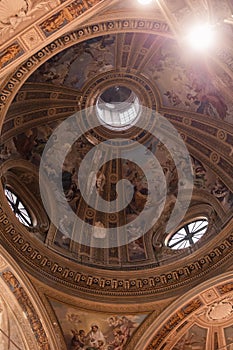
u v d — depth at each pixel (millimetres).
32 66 17406
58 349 18734
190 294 19297
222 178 22422
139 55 22562
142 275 20469
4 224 19219
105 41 21578
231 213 21141
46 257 19906
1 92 17516
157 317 19438
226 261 19797
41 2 14570
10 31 14945
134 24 17281
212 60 18922
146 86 23562
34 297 18797
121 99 25453
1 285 18641
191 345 20422
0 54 15359
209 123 22719
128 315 19656
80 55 21875
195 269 20125
